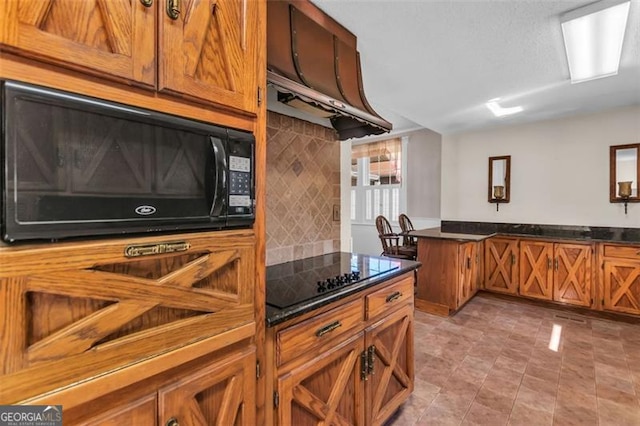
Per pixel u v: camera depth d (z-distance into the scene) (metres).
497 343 2.76
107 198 0.65
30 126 0.54
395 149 5.72
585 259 3.40
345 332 1.37
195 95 0.79
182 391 0.78
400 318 1.77
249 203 0.93
